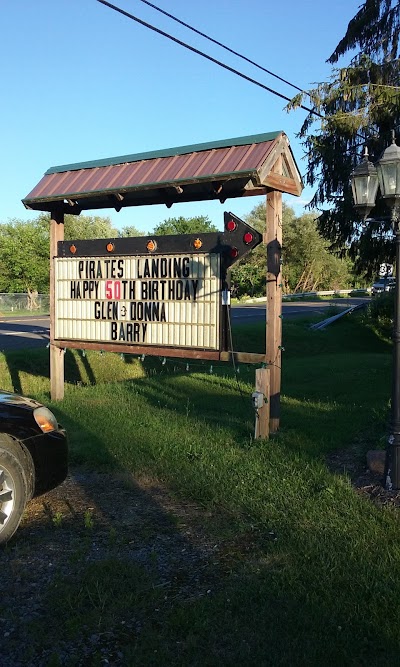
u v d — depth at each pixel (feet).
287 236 195.72
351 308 107.24
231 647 10.48
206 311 25.70
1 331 78.74
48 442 16.60
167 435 24.97
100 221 185.26
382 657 10.09
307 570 12.98
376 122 49.90
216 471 20.13
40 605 11.96
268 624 11.08
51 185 30.32
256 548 14.53
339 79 48.85
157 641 10.61
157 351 27.48
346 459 21.90
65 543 15.01
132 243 28.25
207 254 25.53
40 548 14.73
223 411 31.30
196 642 10.57
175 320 26.78
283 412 30.94
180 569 13.51
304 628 10.92
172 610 11.61
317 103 48.24
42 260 161.79
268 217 24.52
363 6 63.36
